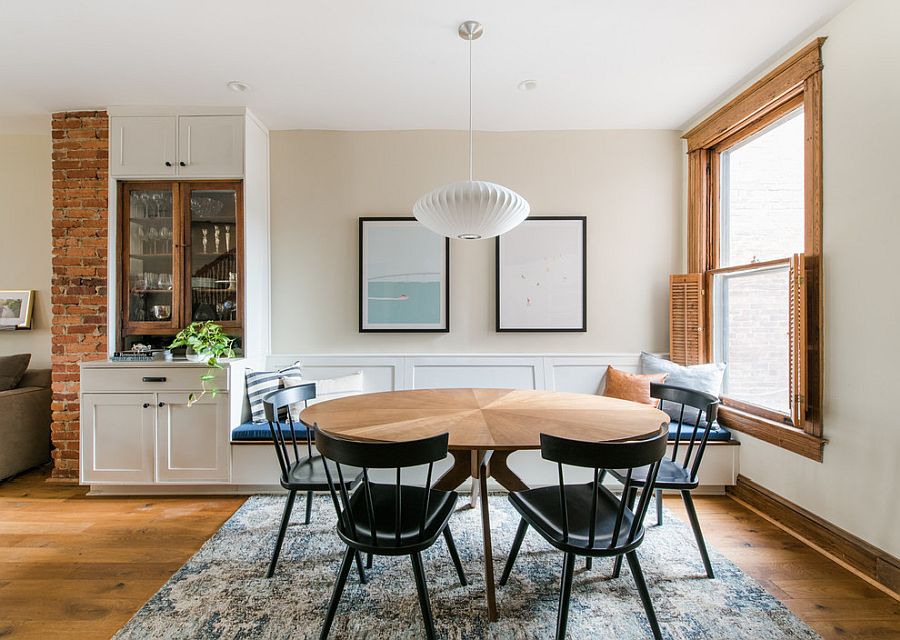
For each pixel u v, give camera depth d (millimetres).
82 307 2850
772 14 1969
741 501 2594
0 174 3283
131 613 1625
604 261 3201
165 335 2898
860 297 1865
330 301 3182
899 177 1709
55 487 2785
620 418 1800
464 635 1509
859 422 1874
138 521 2344
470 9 1937
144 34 2096
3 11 1915
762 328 2520
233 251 2854
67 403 2840
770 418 2406
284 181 3170
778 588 1767
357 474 1932
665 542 2127
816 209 2061
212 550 2047
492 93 2686
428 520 1522
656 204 3201
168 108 2799
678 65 2391
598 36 2133
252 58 2305
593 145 3197
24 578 1840
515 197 1854
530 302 3182
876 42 1788
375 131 3186
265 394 2758
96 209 2842
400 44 2189
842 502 1961
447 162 3193
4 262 3303
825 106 2023
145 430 2584
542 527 1478
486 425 1690
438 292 3172
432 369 3148
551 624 1564
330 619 1434
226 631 1527
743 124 2592
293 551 2041
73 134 2850
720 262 2920
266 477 2607
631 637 1501
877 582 1791
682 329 2998
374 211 3193
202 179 2830
